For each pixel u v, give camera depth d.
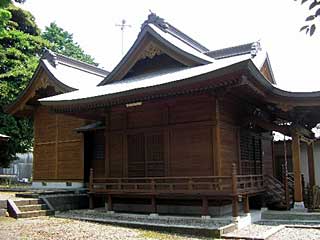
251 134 14.80
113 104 13.27
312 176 15.43
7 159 26.58
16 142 25.73
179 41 15.68
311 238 9.25
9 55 26.72
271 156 17.64
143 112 13.79
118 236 9.41
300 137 14.17
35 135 20.52
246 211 12.02
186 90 11.48
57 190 17.53
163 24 15.15
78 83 19.06
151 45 14.77
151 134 13.49
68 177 18.53
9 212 12.86
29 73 25.86
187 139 12.60
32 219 12.42
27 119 26.20
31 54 28.95
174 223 11.25
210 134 12.12
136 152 13.81
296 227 11.08
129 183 13.06
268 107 14.45
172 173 12.80
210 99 12.20
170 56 14.62
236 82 10.71
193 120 12.52
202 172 12.14
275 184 15.44
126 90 12.33
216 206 12.06
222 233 9.80
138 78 15.27
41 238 8.87
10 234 9.32
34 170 20.20
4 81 25.33
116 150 14.33
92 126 17.20
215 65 12.84
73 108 14.35
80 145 18.30
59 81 18.23
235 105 13.24
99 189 13.80
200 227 10.20
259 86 11.65
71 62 21.31
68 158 18.72
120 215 12.91
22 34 27.92
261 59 16.09
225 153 12.25
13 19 29.08
